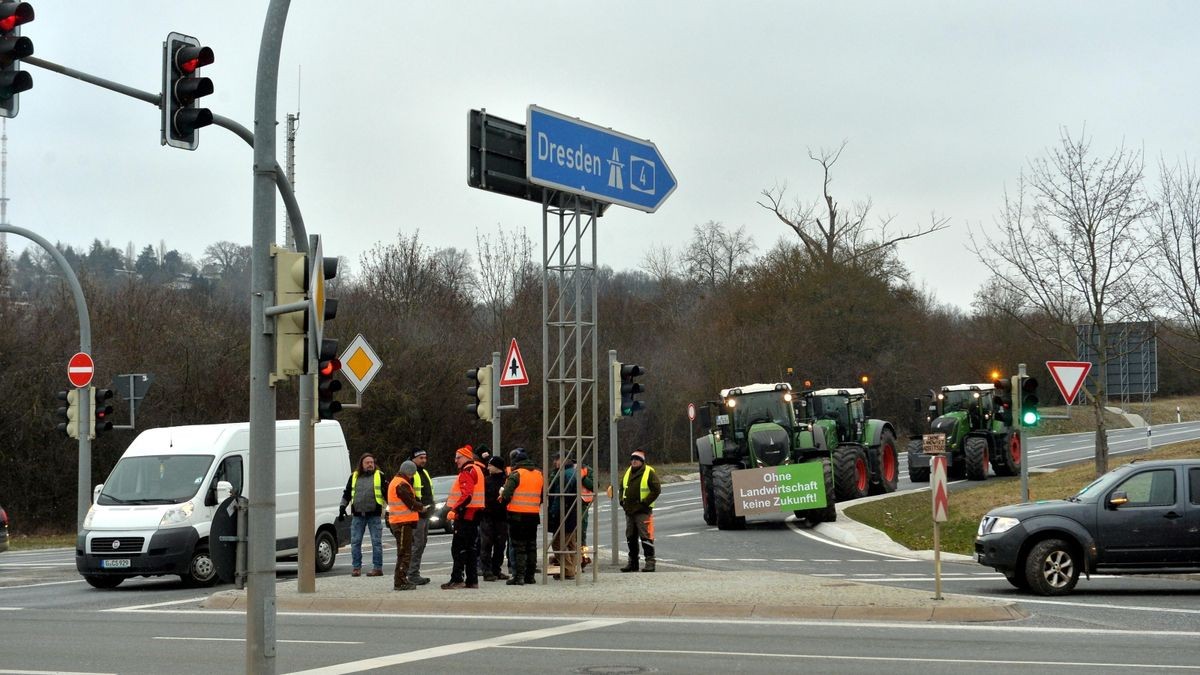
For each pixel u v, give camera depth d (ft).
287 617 49.83
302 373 29.55
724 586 54.80
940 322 255.29
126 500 66.33
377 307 177.58
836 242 225.35
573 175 54.19
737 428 103.60
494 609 50.65
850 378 219.61
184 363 145.48
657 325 252.21
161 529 64.23
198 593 62.49
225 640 43.32
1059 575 53.57
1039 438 221.66
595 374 57.57
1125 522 53.21
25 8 37.17
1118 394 111.04
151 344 145.38
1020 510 54.29
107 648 41.57
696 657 37.37
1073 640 40.27
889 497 112.98
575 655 38.11
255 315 30.68
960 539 81.00
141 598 60.39
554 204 57.72
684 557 78.23
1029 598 52.49
